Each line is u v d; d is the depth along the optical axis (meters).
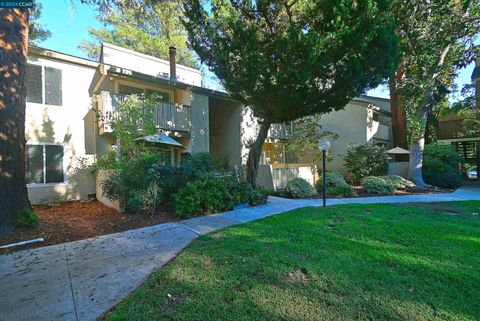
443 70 12.80
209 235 4.97
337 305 2.56
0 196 5.12
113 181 7.25
